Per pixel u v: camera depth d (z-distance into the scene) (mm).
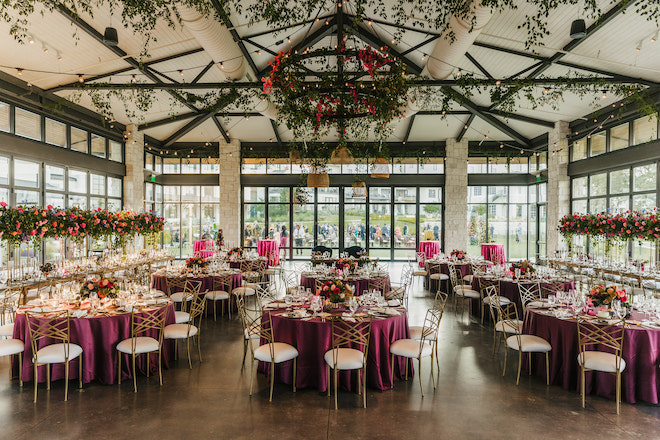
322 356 4527
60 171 10062
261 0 6492
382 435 3615
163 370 5145
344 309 5102
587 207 11469
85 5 5934
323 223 15703
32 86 8688
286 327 4727
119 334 4781
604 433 3648
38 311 4742
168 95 10984
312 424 3807
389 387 4633
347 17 8477
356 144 12852
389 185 15383
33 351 4297
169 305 5512
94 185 11438
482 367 5254
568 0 5930
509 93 8508
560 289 7320
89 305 5188
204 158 15586
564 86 8688
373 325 4566
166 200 15727
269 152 15266
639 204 9641
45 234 7516
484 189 15320
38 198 9352
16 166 8750
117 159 12547
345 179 15453
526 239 15258
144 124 12898
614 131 10391
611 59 7738
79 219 8234
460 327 7074
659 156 8820
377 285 8062
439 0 6512
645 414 4016
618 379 4078
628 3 5844
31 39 6152
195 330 5363
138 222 9938
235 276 8352
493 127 13852
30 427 3721
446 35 6707
